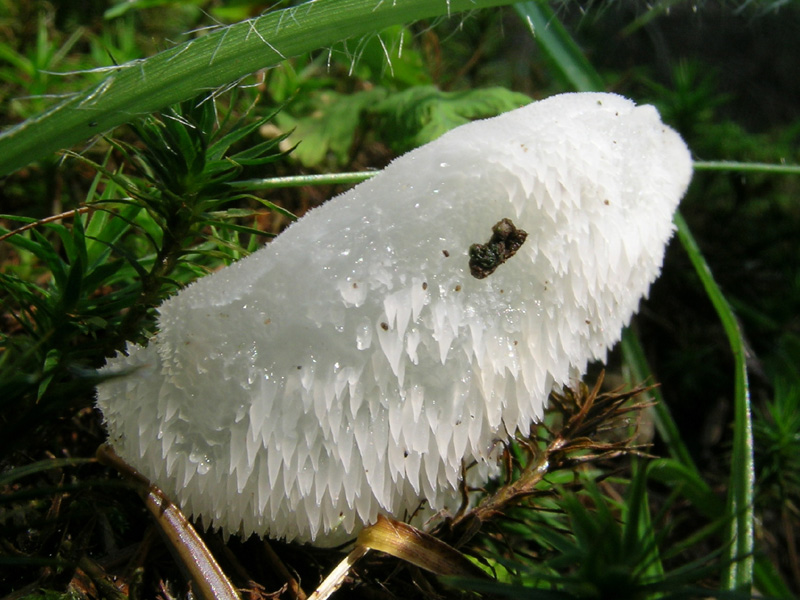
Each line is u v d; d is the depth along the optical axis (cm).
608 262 5
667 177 6
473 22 12
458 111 9
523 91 12
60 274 6
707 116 12
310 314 5
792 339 11
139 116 6
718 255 11
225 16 11
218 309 5
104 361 6
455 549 6
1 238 6
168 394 5
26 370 6
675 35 15
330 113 10
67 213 6
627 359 9
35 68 9
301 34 6
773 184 12
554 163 5
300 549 6
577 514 5
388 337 5
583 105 5
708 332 11
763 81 15
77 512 6
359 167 10
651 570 6
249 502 5
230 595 5
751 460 7
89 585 5
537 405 5
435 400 5
